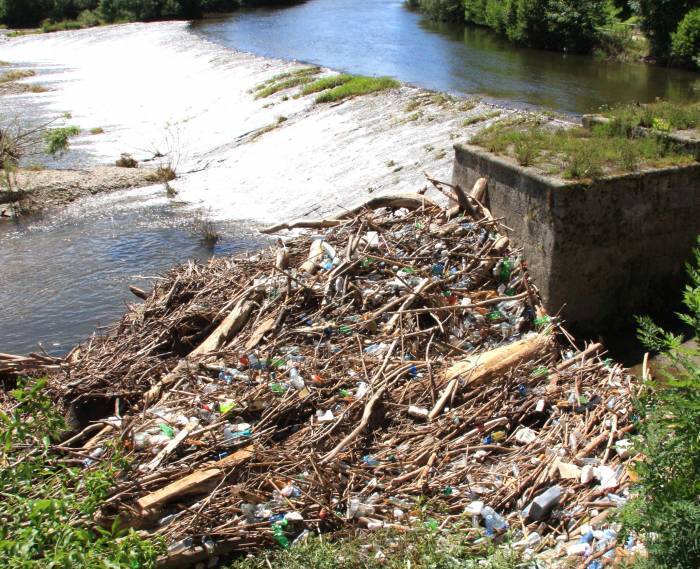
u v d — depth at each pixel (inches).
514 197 355.9
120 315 465.7
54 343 437.1
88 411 285.4
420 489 234.5
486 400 277.6
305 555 202.2
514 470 241.0
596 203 329.7
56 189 685.3
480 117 626.5
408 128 659.4
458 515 221.9
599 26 1256.8
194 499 228.5
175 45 1546.5
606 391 280.2
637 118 406.3
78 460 237.0
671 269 357.4
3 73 1450.5
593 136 402.9
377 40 1529.3
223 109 960.3
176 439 243.9
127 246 566.6
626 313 354.0
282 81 1010.7
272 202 629.3
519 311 330.3
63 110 1078.4
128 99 1135.6
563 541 210.4
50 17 2407.7
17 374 307.6
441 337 313.9
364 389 273.9
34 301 488.1
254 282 347.3
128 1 2300.7
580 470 234.2
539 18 1302.9
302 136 743.1
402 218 386.3
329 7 2348.7
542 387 283.1
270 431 252.8
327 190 603.5
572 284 338.0
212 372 288.8
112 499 217.2
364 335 309.1
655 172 336.8
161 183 714.8
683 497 166.2
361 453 252.2
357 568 197.9
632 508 174.9
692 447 170.9
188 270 374.6
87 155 824.9
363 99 785.6
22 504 187.3
